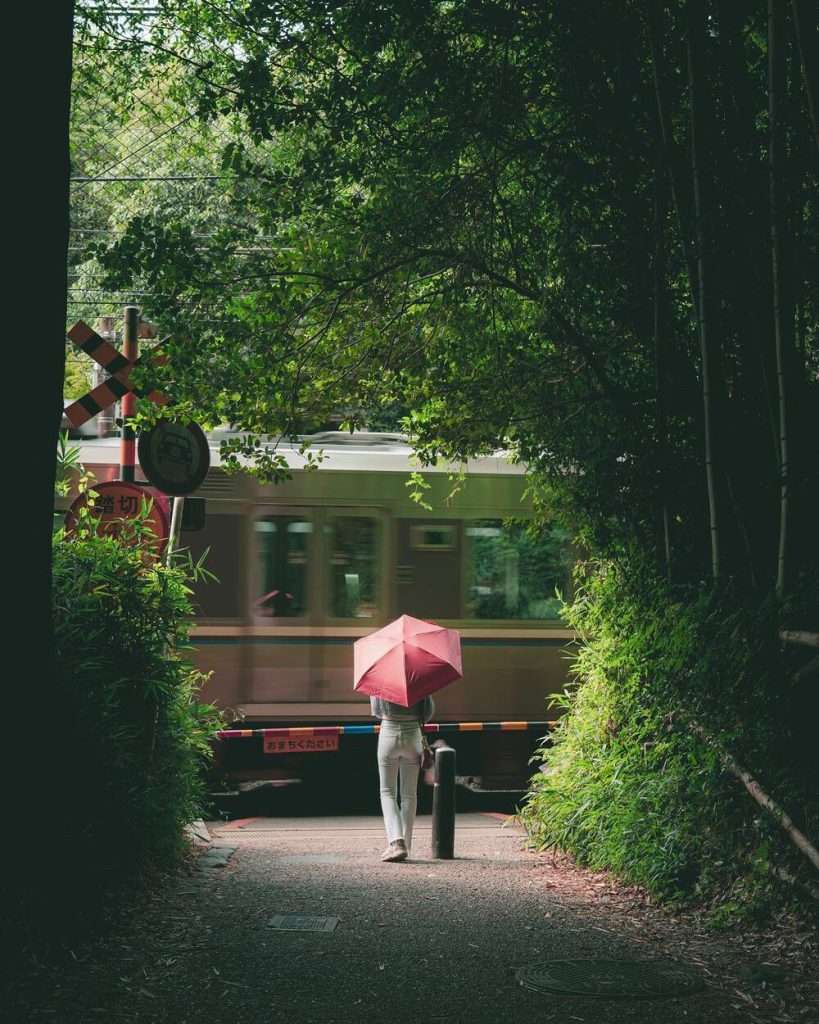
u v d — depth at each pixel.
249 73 10.54
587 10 10.32
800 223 9.77
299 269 11.02
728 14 9.97
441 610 15.95
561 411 11.80
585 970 6.64
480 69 10.70
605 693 10.74
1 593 6.71
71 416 11.80
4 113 6.41
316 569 15.73
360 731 15.12
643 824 9.17
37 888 6.69
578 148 11.01
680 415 10.87
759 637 8.70
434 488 16.06
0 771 6.68
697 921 7.85
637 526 11.28
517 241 11.62
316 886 9.03
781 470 8.93
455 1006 5.95
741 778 8.13
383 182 10.96
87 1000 5.85
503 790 16.08
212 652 15.36
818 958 6.88
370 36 10.48
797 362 9.74
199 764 10.70
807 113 9.59
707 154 9.65
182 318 10.91
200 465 11.34
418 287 11.95
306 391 11.89
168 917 7.67
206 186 19.41
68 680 7.73
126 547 9.80
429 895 8.73
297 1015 5.76
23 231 6.50
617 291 11.23
